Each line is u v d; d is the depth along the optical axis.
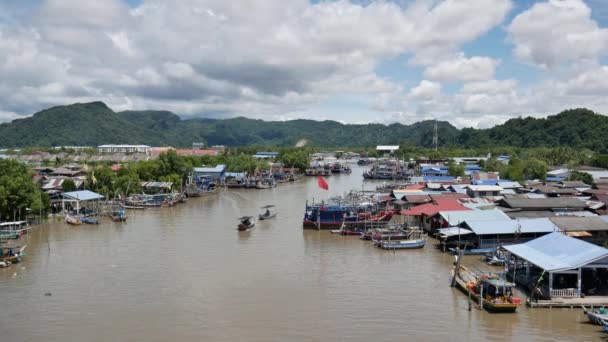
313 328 48.41
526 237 78.38
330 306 54.25
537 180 165.50
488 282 54.16
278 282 62.81
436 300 55.97
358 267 69.88
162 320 50.53
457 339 45.94
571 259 54.72
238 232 95.44
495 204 102.75
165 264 71.19
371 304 54.78
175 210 125.69
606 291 55.56
